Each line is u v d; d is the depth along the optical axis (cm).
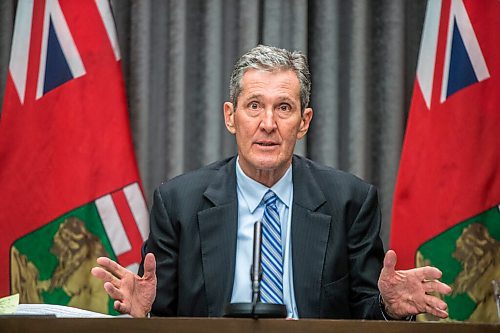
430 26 670
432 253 644
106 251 661
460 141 649
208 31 765
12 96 665
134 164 671
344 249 486
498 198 645
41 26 674
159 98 771
